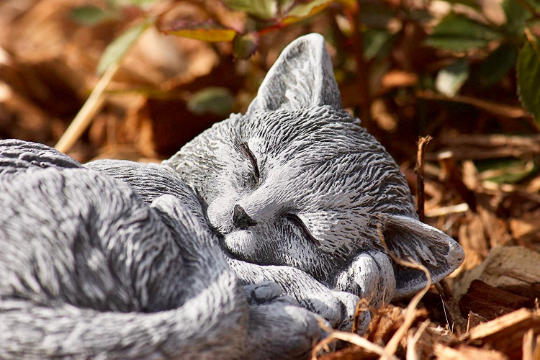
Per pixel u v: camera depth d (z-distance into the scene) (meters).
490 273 0.47
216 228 0.41
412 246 0.41
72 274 0.36
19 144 0.39
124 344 0.36
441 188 0.54
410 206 0.42
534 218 0.52
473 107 0.58
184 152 0.43
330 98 0.43
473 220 0.52
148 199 0.41
